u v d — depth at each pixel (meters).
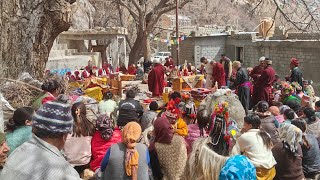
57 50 25.27
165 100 12.17
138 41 32.28
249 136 4.93
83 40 30.03
